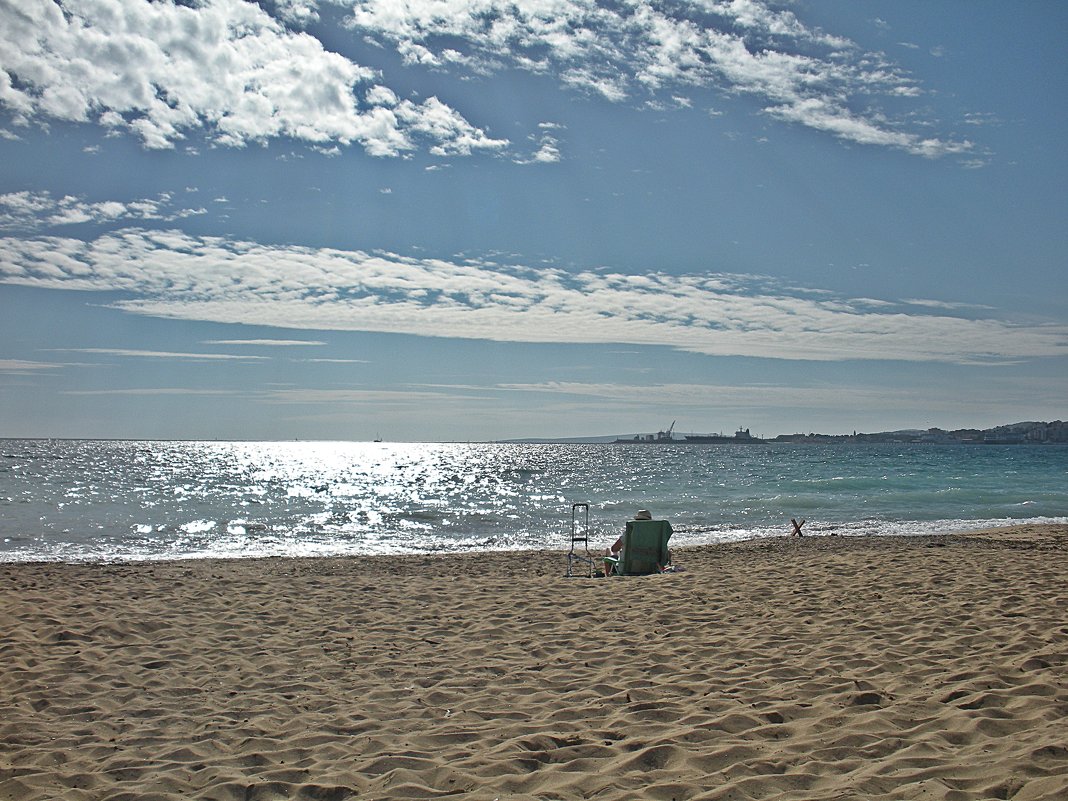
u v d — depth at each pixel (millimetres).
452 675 6906
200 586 11656
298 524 27047
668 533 13836
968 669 6289
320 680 6816
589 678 6703
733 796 4027
